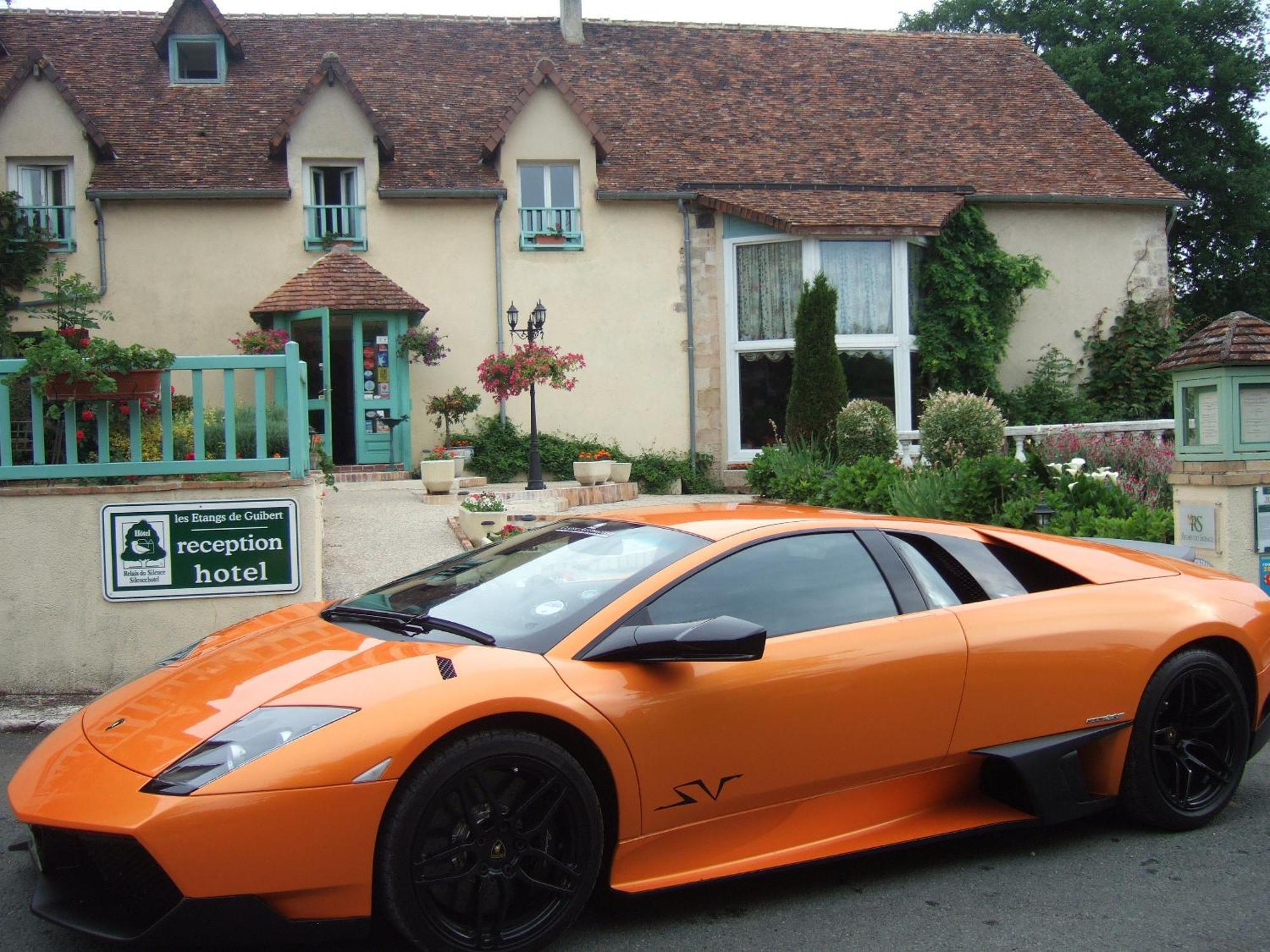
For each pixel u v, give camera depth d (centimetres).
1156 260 1936
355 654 351
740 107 1973
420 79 1903
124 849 294
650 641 334
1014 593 418
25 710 583
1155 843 419
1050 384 1852
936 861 402
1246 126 2928
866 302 1730
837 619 382
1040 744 401
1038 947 330
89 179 1622
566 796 324
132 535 620
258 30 1953
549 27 2095
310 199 1691
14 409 635
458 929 311
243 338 1534
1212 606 441
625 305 1764
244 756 299
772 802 364
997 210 1878
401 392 1631
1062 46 2839
